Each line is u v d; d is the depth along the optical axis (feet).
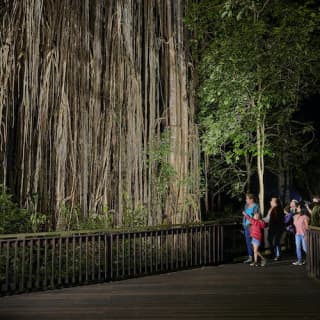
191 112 44.32
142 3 42.63
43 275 29.96
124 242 32.42
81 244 29.22
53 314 20.95
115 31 40.55
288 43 43.78
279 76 44.45
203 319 20.02
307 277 32.12
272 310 21.76
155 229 34.81
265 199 59.21
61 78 37.50
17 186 36.65
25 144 35.94
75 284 28.68
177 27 44.50
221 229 40.63
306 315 20.77
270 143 48.57
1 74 35.65
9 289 25.71
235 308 22.18
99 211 38.01
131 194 39.55
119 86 40.01
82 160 37.63
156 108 42.27
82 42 38.86
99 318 20.18
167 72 43.80
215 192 51.24
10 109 36.73
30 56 36.40
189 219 42.11
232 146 49.93
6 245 25.72
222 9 43.73
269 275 33.17
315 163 58.80
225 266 38.40
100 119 39.17
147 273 33.32
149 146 41.27
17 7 36.99
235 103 45.39
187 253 36.86
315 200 39.14
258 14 45.14
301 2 46.62
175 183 42.01
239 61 43.65
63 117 37.06
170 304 23.12
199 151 44.11
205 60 45.01
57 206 36.27
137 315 20.75
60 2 38.58
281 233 42.63
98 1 40.19
